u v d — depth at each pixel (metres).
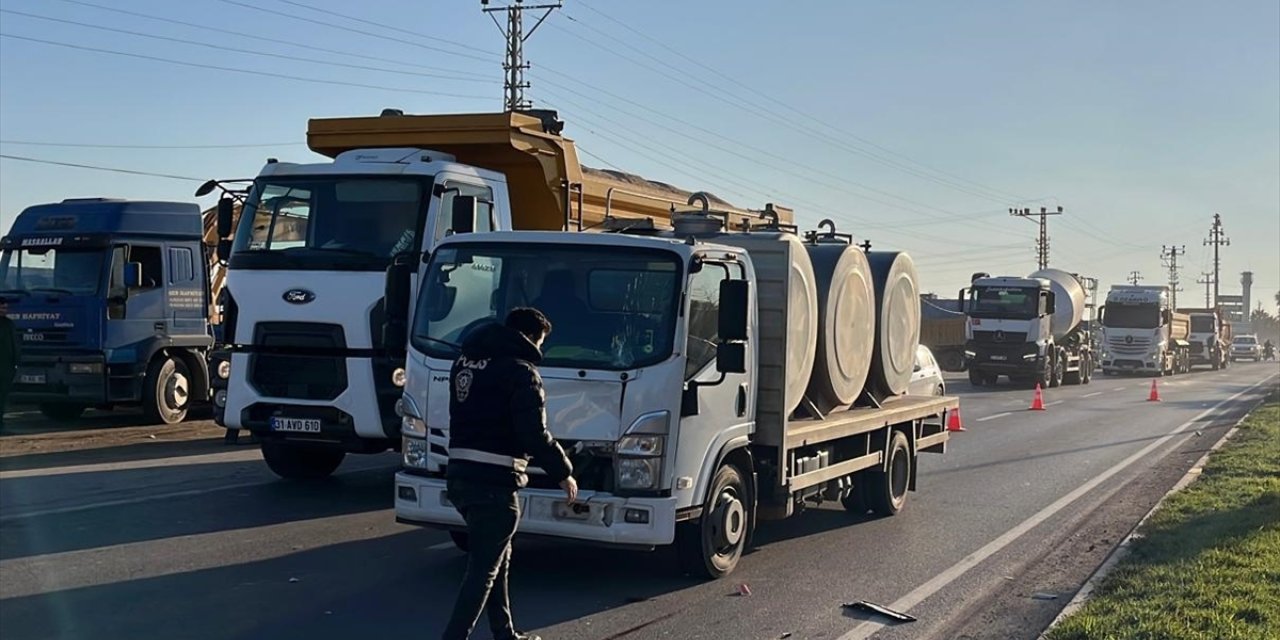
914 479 12.10
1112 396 34.72
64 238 16.91
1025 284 38.72
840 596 8.08
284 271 11.20
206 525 9.71
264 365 11.28
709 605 7.64
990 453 17.59
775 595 8.02
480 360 5.98
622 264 7.75
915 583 8.55
